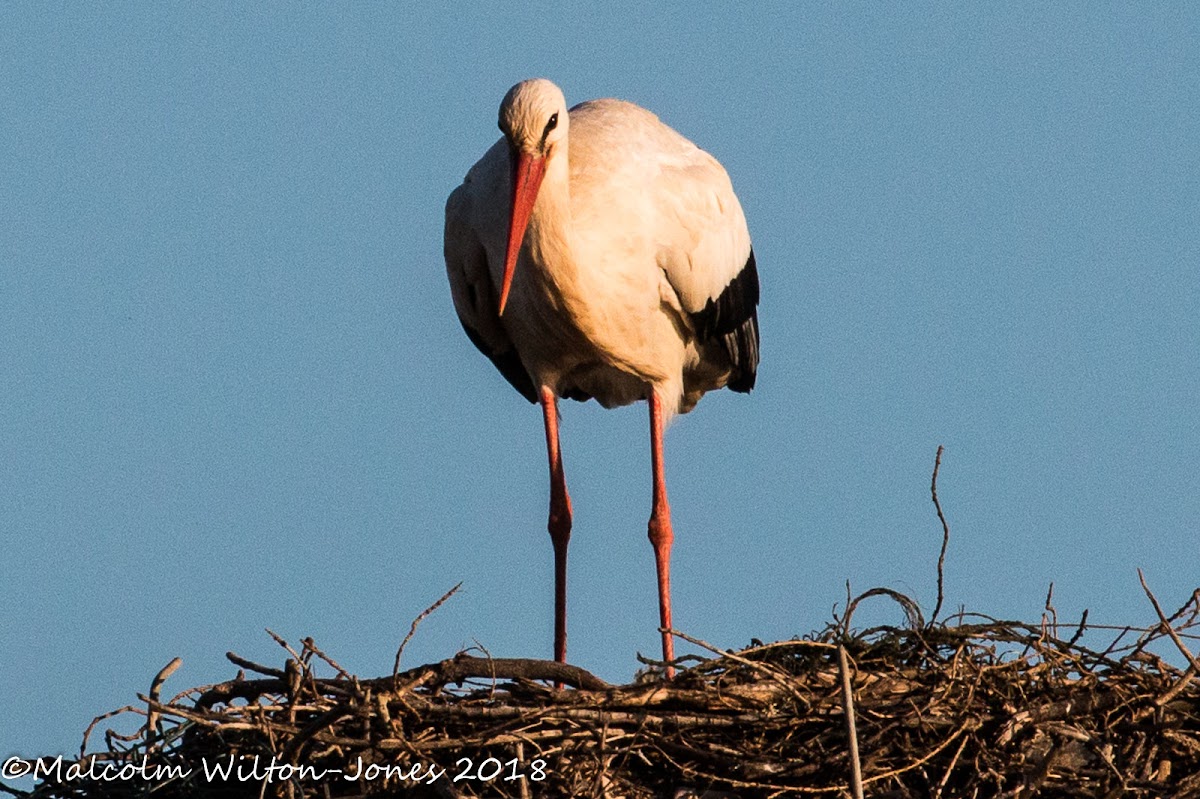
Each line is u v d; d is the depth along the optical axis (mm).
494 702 11797
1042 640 12156
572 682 12016
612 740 11555
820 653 12391
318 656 11594
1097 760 11680
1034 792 11406
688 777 11578
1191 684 12070
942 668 12008
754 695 11828
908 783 11641
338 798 11414
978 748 11539
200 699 11891
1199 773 11445
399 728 11320
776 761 11539
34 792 11789
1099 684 11977
